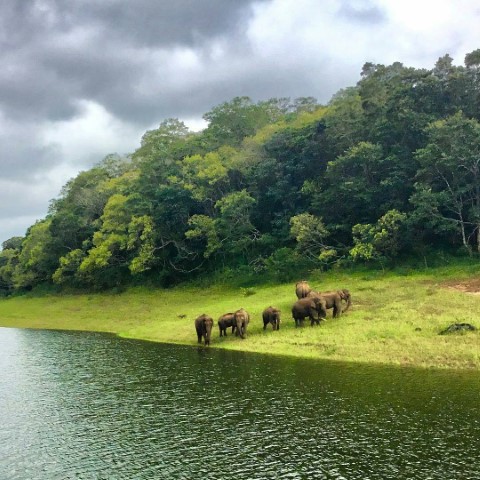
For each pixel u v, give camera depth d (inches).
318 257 1529.3
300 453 455.5
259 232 1849.2
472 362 723.4
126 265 2164.1
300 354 858.8
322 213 1673.2
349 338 890.7
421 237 1451.8
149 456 470.3
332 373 720.3
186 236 1905.8
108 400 658.2
